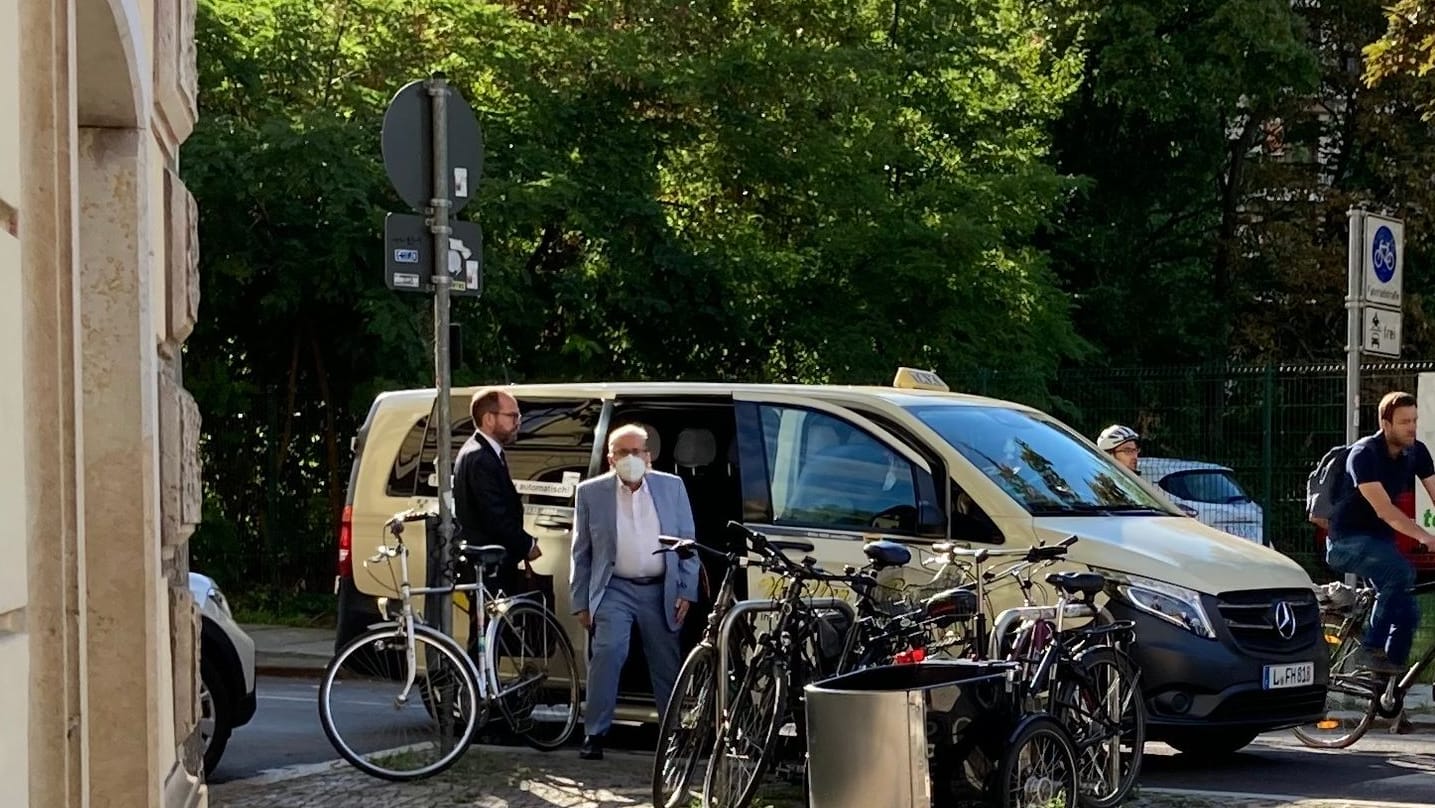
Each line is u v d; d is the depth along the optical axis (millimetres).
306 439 19828
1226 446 18016
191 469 6953
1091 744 8117
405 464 11281
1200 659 9273
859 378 21125
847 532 9930
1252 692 9398
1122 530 9695
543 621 10219
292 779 9312
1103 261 33188
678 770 8219
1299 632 9742
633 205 20078
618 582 9570
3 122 3602
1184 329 33594
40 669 3889
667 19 21391
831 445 10156
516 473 10891
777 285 21469
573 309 20047
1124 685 8391
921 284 21641
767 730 8250
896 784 6918
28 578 3816
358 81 20000
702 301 20531
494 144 19312
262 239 18500
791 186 21734
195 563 19828
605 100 20969
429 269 9469
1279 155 35188
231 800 8773
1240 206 35000
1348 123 34062
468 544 10195
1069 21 31109
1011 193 22781
